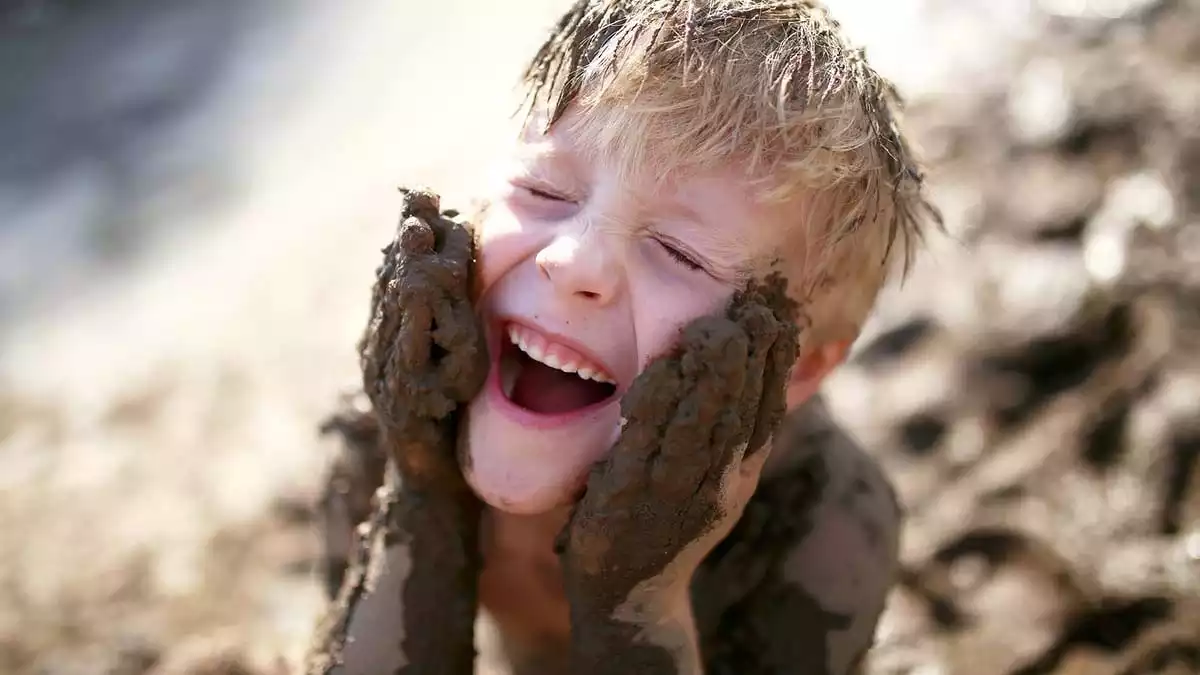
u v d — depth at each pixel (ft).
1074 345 2.96
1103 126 3.47
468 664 1.76
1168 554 2.53
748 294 1.59
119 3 5.76
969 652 2.46
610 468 1.54
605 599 1.62
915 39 4.07
